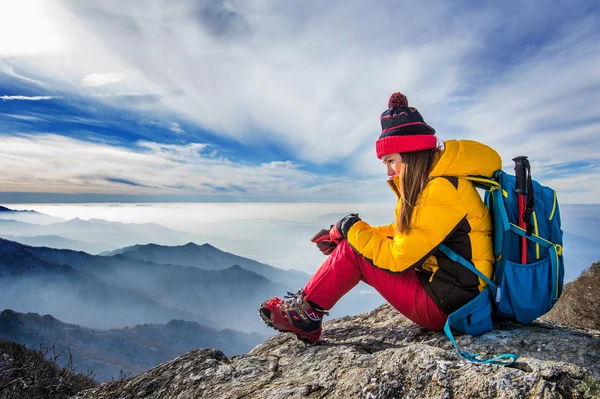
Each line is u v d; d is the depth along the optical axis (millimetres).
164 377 2916
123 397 2857
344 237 2615
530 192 2232
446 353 1993
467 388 1722
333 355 2611
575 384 1657
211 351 3158
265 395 2221
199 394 2566
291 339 3322
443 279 2406
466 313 2336
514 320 2559
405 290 2547
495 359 1991
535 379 1655
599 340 2160
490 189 2307
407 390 1841
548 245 2268
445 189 2182
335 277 2748
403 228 2262
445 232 2201
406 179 2277
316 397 2033
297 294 2953
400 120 2285
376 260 2389
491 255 2322
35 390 6875
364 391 1891
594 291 6434
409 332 2910
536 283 2285
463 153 2225
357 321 3629
